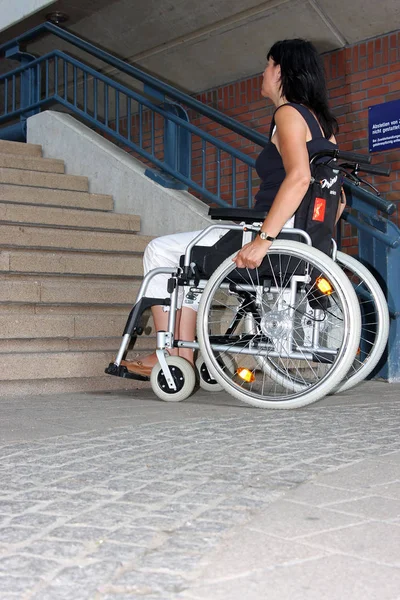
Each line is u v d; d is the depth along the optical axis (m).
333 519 1.87
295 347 3.52
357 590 1.46
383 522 1.84
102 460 2.48
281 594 1.44
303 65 3.57
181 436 2.86
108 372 3.93
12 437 2.88
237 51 7.34
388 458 2.50
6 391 4.13
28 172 6.31
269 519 1.87
